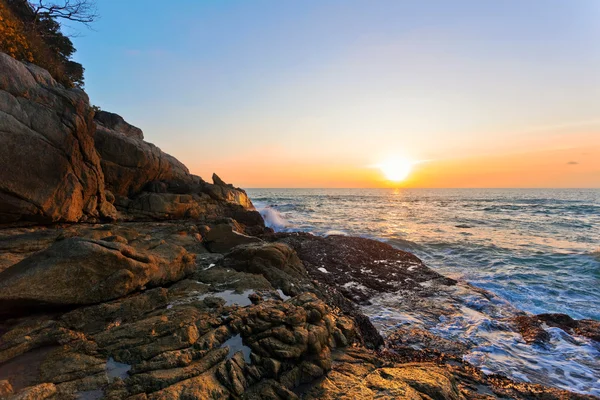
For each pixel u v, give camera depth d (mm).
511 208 53594
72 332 5855
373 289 12664
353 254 16656
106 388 4617
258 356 5594
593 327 9586
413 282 13609
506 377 7090
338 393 5121
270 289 9016
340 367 5953
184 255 9633
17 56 13992
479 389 6238
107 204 15398
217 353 5547
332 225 31562
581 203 62844
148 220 18109
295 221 35000
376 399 4867
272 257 10977
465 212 47531
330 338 6660
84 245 6949
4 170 9836
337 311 8727
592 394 6730
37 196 10586
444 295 12289
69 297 6500
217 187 25469
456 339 8977
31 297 6074
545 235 26125
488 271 15984
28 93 10930
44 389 4340
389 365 6324
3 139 9812
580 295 12789
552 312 11328
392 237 23750
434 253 19656
